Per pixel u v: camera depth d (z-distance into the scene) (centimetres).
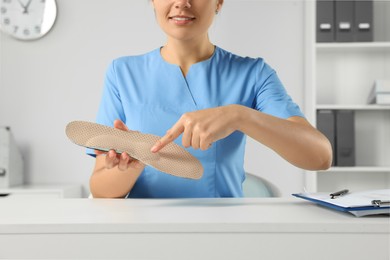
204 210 89
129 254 72
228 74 143
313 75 303
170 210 89
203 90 140
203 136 96
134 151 103
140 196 137
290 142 108
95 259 72
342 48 310
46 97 342
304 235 73
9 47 342
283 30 339
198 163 103
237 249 72
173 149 105
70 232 72
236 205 97
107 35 340
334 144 302
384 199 88
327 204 89
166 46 145
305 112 331
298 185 337
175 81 141
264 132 105
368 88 324
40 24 338
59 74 341
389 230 72
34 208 93
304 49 334
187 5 121
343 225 72
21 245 72
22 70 342
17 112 342
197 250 72
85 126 104
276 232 72
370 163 325
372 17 302
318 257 73
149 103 141
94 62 341
